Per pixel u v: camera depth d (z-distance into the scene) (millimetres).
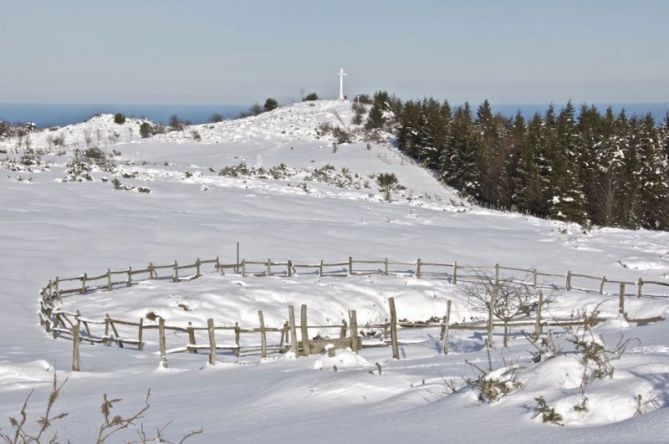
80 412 10125
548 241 40875
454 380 9117
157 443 7375
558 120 85688
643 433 5520
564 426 6234
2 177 50625
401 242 38406
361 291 25906
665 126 84188
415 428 6750
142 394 11570
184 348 17969
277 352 17578
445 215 51594
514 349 13375
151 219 39938
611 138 69688
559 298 24875
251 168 71312
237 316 22484
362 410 8125
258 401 9609
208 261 28406
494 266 32094
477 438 6145
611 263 35719
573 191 58375
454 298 25859
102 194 47812
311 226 41312
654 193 67250
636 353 9617
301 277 28328
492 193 71125
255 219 42844
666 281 32219
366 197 58469
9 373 13609
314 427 7473
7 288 24750
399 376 9758
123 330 20906
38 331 20188
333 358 12055
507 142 79000
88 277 27328
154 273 28766
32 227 35688
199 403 10125
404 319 24156
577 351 9094
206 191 53000
